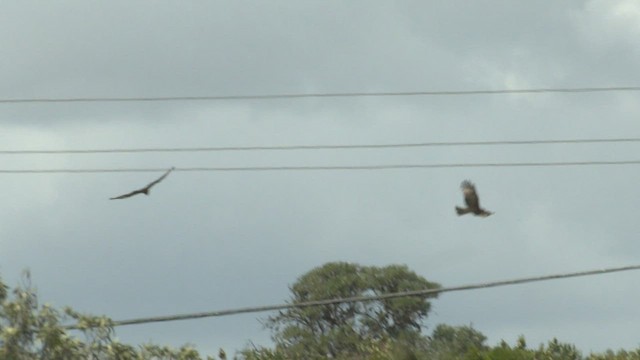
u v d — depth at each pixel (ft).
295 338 203.82
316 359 184.96
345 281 210.38
